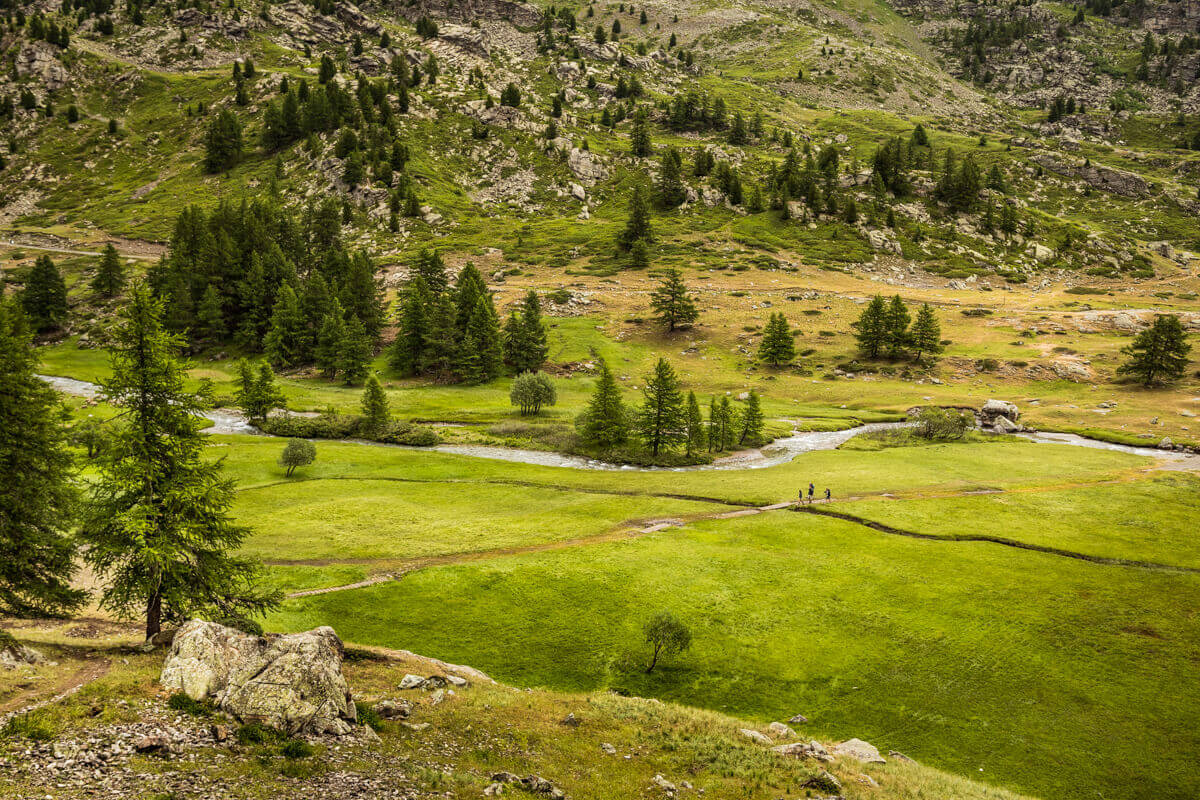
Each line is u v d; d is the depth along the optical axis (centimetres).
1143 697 3331
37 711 1666
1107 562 4856
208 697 1898
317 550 4725
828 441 9450
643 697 3284
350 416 9381
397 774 1739
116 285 13938
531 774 1900
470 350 12062
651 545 4981
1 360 2444
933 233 19262
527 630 3781
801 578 4494
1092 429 9569
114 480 2341
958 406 10694
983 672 3522
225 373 11900
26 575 2542
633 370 12862
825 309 15362
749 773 2038
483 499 6328
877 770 2319
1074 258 18650
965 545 5138
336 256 14600
